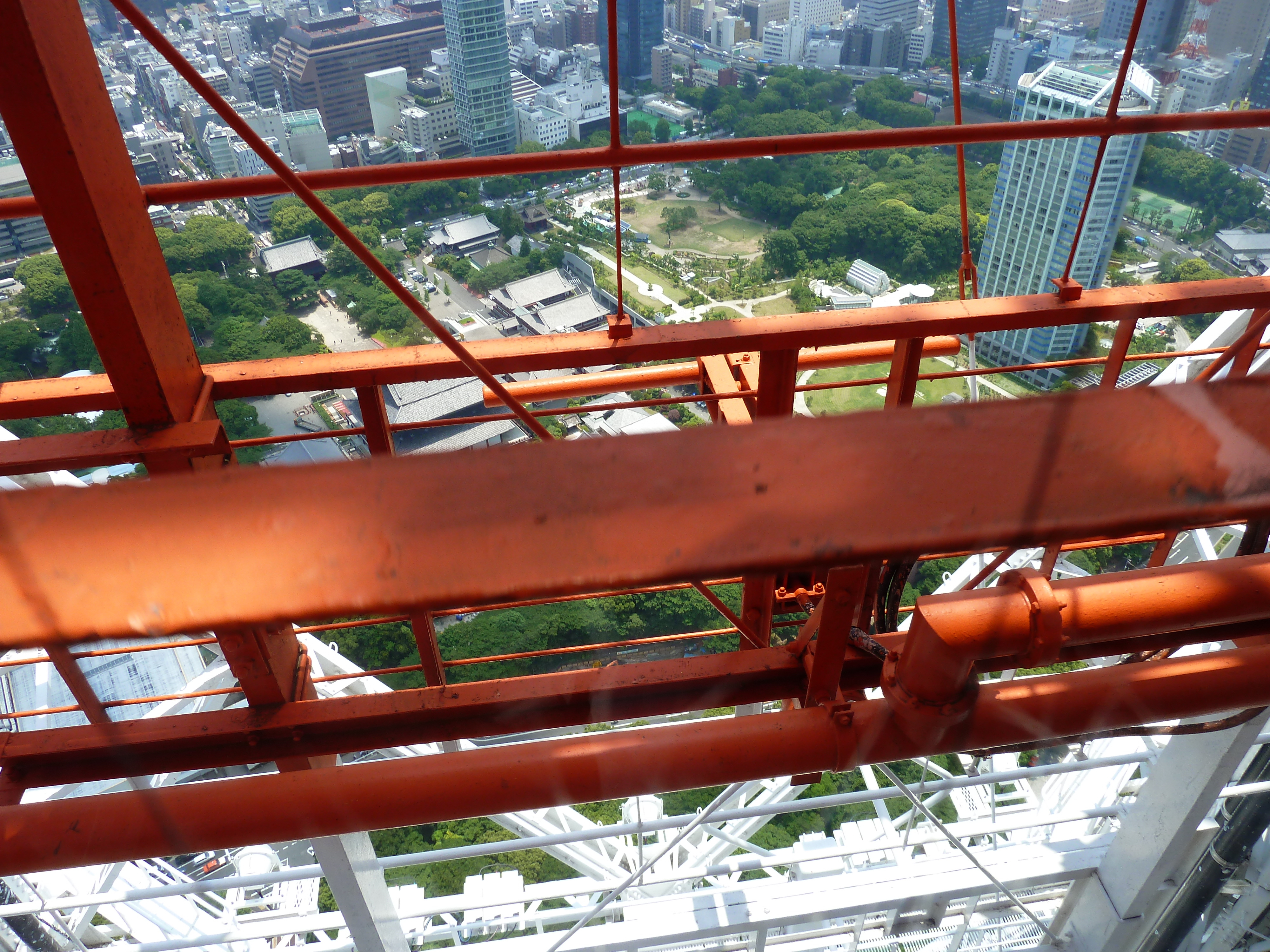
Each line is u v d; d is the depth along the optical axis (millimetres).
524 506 1156
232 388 3557
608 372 5254
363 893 5977
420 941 8375
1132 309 3857
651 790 3656
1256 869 7945
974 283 4363
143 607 1169
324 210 3299
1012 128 3463
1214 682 3586
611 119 3229
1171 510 1224
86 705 3643
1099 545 4691
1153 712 3598
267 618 1188
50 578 1143
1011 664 3666
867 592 4293
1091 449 1156
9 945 6773
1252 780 7355
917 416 1150
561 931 7410
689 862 9195
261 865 10133
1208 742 6363
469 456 1125
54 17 2582
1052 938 8398
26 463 3168
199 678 8477
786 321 3740
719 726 3654
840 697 3768
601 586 1229
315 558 1131
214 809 3453
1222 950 8562
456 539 1133
